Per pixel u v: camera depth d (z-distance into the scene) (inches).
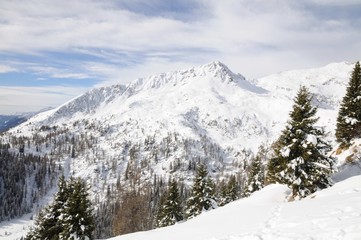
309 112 1235.2
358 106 1536.7
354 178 986.1
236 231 622.8
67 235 1370.6
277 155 1298.0
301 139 1207.6
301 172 1197.1
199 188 2197.3
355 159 1448.1
